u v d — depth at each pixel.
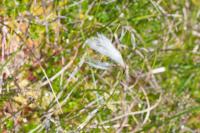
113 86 2.53
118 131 2.46
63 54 2.58
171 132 2.66
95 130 2.44
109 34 2.66
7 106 2.40
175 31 2.91
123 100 2.50
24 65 2.49
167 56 2.81
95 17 2.66
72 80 2.53
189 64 2.85
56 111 2.41
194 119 2.74
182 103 2.70
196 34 2.96
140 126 2.55
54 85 2.50
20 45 2.51
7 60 2.35
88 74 2.58
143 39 2.79
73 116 2.42
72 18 2.68
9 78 2.40
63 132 2.37
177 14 2.90
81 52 2.58
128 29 2.60
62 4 2.67
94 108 2.46
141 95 2.66
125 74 2.62
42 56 2.57
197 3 2.98
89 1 2.73
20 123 2.40
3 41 2.45
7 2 2.57
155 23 2.82
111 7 2.74
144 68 2.71
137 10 2.77
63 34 2.64
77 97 2.49
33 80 2.50
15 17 2.55
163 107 2.68
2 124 2.35
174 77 2.81
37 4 2.62
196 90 2.82
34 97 2.42
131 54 2.67
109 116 2.54
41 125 2.37
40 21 2.59
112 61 2.56
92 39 2.34
